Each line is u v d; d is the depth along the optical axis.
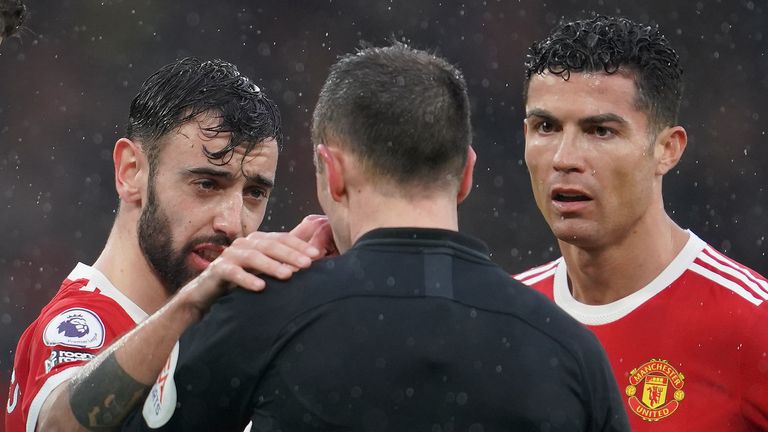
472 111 47.69
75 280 10.00
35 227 45.09
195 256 9.58
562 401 6.73
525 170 47.16
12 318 43.03
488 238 46.06
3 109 46.12
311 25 48.94
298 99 48.50
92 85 47.22
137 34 47.91
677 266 10.36
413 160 6.92
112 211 46.28
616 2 48.09
